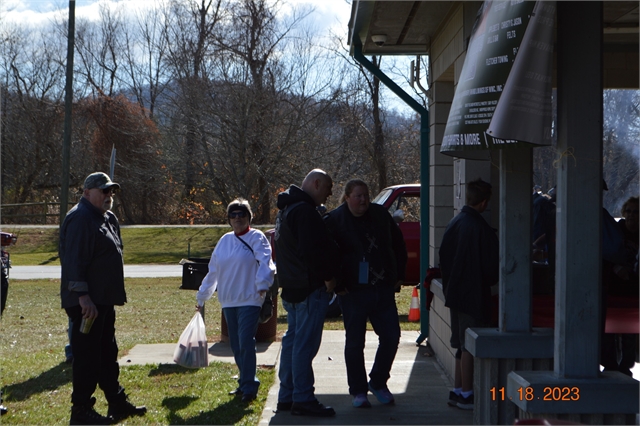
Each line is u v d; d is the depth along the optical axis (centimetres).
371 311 575
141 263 2397
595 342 341
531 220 425
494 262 515
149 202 3734
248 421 534
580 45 334
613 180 896
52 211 3922
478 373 429
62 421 534
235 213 601
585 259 338
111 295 519
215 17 3372
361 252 558
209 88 3186
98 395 624
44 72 4262
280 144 3175
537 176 788
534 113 325
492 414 417
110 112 3806
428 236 848
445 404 575
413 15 707
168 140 3325
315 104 3222
